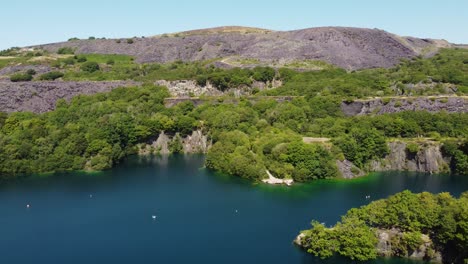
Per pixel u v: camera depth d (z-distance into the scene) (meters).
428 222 122.00
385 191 180.00
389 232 125.75
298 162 198.12
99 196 180.50
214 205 167.75
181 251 131.00
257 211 160.38
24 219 156.75
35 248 134.50
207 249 132.00
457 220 119.50
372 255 120.56
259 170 198.62
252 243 135.00
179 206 167.50
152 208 165.62
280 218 153.25
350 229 124.31
